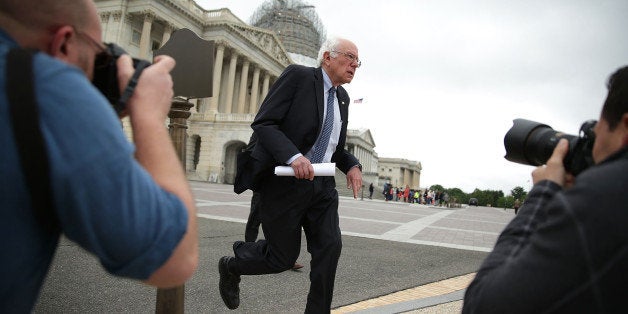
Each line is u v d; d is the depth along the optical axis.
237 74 61.53
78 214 0.78
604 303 0.81
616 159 0.92
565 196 0.89
